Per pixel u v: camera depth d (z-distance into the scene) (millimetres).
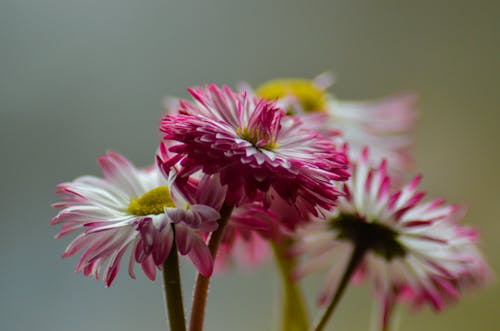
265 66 432
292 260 210
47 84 396
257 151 178
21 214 387
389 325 206
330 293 206
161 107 408
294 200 176
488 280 212
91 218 185
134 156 408
